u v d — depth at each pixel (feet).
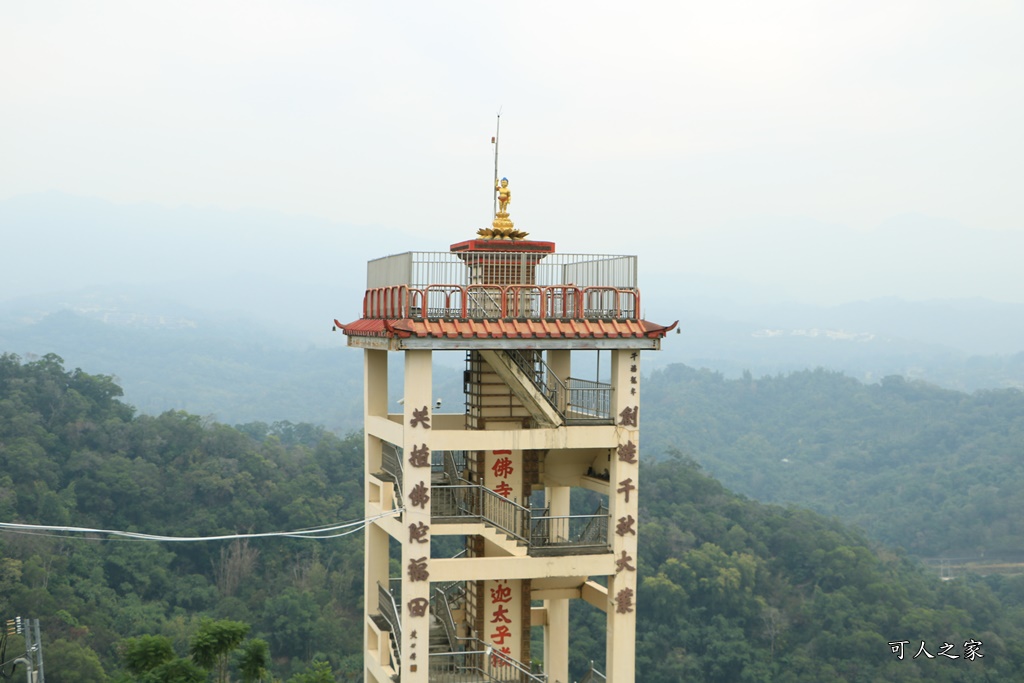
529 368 99.91
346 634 477.77
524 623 109.19
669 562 544.62
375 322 103.04
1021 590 641.40
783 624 526.57
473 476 108.99
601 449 109.09
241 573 510.99
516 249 103.86
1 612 399.65
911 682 463.83
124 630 433.89
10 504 469.57
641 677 490.90
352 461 631.15
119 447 566.77
